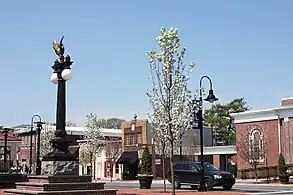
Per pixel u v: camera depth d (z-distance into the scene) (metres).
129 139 66.38
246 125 50.12
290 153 45.84
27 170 62.56
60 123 20.56
